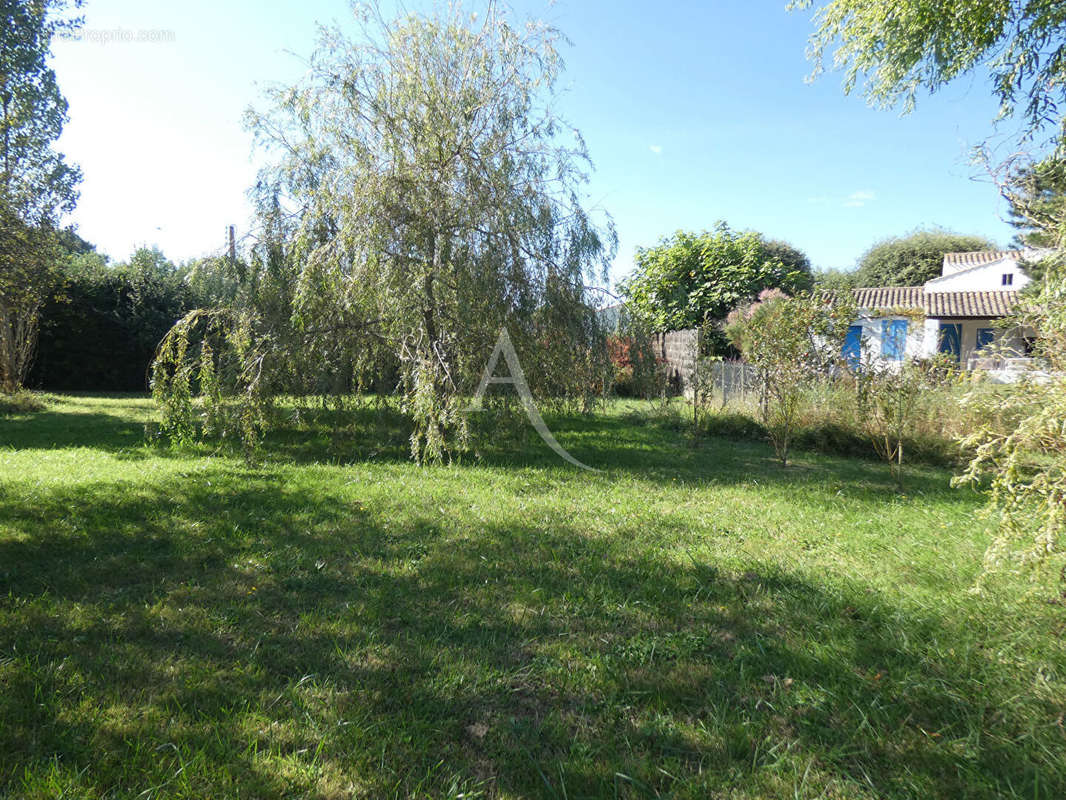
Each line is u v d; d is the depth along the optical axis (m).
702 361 9.22
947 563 3.74
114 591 3.20
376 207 6.54
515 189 7.14
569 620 3.00
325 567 3.62
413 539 4.19
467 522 4.62
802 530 4.55
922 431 7.88
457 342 6.94
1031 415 2.85
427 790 1.83
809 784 1.86
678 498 5.62
